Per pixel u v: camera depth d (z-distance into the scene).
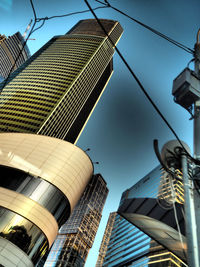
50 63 188.25
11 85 169.62
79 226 185.75
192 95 5.97
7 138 46.12
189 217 3.70
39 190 39.12
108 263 105.25
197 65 6.50
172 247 6.84
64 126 155.00
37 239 36.50
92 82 194.50
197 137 5.17
